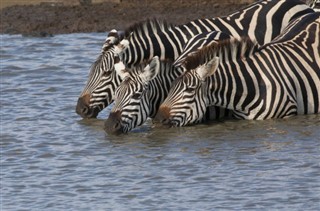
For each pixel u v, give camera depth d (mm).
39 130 24984
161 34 26156
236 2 40938
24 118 26156
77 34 37344
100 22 39062
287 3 27703
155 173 21312
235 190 20109
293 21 27078
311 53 26000
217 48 24938
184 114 24438
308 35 26359
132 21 39031
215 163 21797
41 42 35656
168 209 19188
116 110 24234
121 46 25344
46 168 22062
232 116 25562
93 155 22781
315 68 25797
